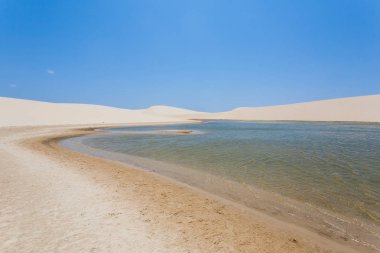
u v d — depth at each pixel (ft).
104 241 17.75
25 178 32.14
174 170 41.19
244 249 17.93
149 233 19.34
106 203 24.89
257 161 48.11
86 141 80.28
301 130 123.95
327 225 22.31
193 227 20.83
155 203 25.67
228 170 41.24
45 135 88.99
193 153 57.41
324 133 106.22
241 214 24.08
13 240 17.25
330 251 18.38
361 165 44.21
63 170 37.22
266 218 23.40
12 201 24.18
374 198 28.55
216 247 17.94
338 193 30.17
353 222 22.91
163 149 63.57
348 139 83.05
